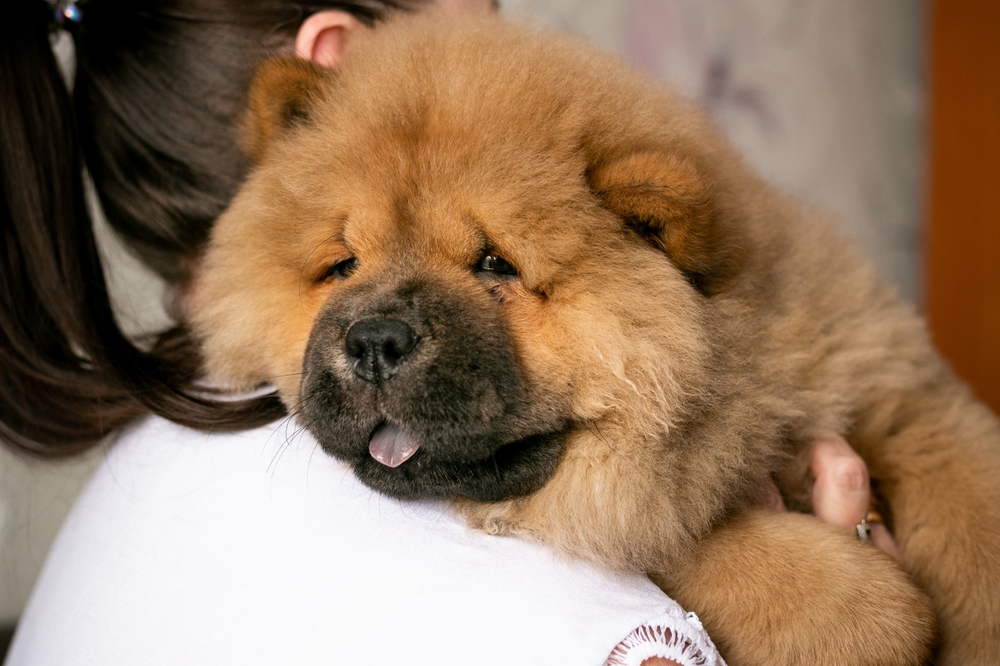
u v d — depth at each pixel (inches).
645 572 26.8
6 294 29.2
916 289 61.1
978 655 28.5
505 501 27.0
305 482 26.8
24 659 27.8
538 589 24.9
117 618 26.1
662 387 26.5
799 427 28.6
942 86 54.2
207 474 27.4
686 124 28.9
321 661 24.5
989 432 30.0
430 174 26.8
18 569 40.7
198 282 30.8
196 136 30.9
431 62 28.1
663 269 26.9
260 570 25.6
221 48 31.2
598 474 26.6
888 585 26.7
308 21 31.4
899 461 29.7
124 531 27.2
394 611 24.8
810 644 26.4
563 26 47.3
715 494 27.1
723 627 27.0
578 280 26.6
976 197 53.1
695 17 53.1
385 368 26.0
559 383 26.6
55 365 29.2
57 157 29.3
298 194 27.9
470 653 24.2
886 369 29.8
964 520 28.9
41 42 29.6
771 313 28.4
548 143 27.0
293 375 28.5
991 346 52.7
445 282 26.7
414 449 26.6
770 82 56.1
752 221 28.4
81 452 30.0
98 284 29.7
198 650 25.2
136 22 30.9
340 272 28.3
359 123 27.7
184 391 29.3
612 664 24.4
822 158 58.4
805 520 27.7
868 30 59.7
